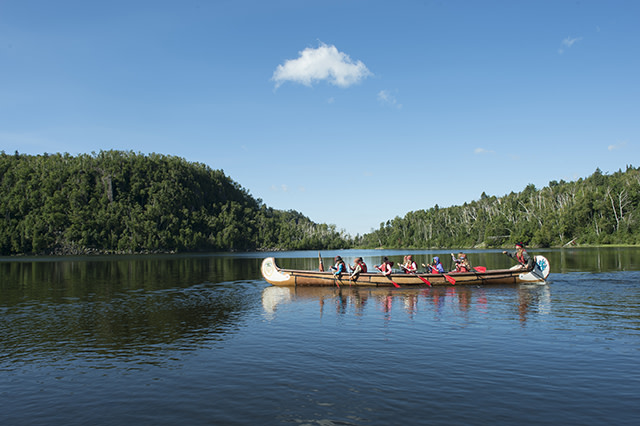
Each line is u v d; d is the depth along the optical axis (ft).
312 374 32.37
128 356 38.29
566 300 64.44
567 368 32.83
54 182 620.90
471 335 43.19
